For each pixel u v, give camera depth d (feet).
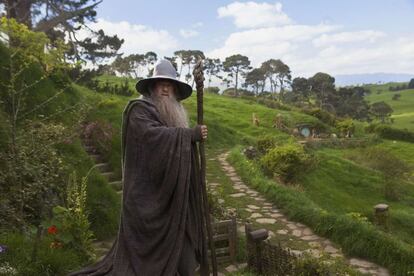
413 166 107.24
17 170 18.03
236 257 20.81
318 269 16.87
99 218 22.17
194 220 9.66
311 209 28.55
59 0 63.05
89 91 55.16
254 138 82.99
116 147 33.35
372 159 84.02
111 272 9.36
